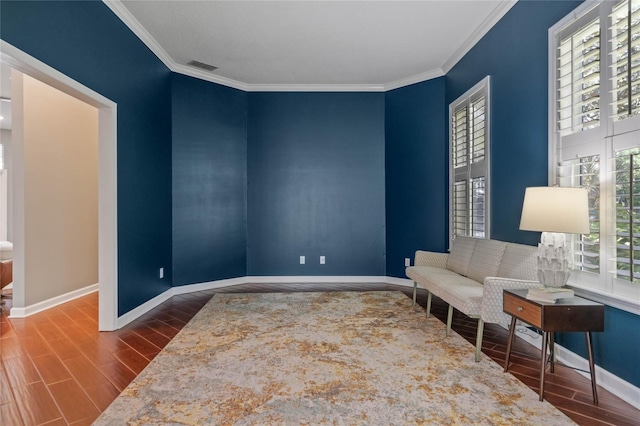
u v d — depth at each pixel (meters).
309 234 5.32
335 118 5.31
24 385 2.16
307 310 3.75
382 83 5.20
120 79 3.29
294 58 4.37
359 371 2.30
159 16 3.40
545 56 2.72
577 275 2.38
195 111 4.74
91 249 4.71
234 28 3.64
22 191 3.66
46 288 3.95
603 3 2.13
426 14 3.39
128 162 3.44
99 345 2.80
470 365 2.40
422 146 4.86
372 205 5.30
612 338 2.08
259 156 5.30
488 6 3.26
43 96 3.96
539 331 2.71
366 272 5.31
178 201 4.57
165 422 1.76
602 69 2.15
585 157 2.32
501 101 3.31
